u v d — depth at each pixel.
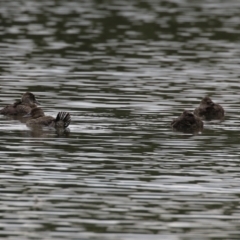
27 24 66.19
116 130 33.53
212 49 57.53
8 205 23.78
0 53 53.88
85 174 26.98
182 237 21.62
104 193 25.03
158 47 57.94
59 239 21.34
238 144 31.58
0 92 41.75
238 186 25.89
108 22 68.19
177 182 26.25
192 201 24.41
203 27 67.12
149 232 21.94
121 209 23.64
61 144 31.05
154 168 27.84
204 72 48.59
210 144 31.50
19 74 46.75
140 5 78.38
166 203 24.17
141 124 34.81
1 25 65.38
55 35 61.72
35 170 27.38
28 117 36.62
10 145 30.81
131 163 28.42
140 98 40.59
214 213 23.41
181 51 56.41
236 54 55.56
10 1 78.81
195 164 28.45
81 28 65.06
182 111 37.81
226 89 43.62
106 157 29.19
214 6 79.12
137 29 65.31
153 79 46.00
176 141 31.84
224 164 28.52
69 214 23.17
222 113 37.56
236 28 66.88
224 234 21.88
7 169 27.44
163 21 69.44
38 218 22.83
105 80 45.44
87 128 33.91
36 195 24.72
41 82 44.53
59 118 33.97
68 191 25.12
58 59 52.25
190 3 80.88
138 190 25.34
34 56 53.16
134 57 53.59
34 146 30.69
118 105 38.78
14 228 22.08
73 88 42.94
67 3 78.44
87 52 55.28
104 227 22.22
